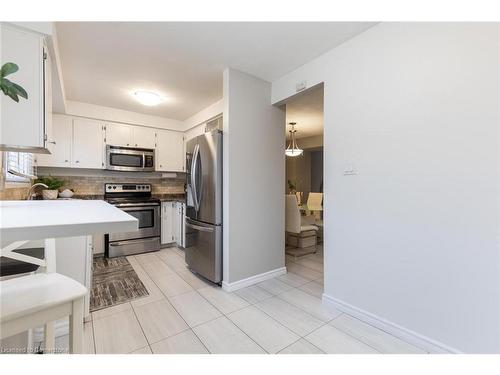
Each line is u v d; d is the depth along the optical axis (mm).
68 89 2994
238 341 1625
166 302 2182
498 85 1291
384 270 1758
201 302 2186
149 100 3096
